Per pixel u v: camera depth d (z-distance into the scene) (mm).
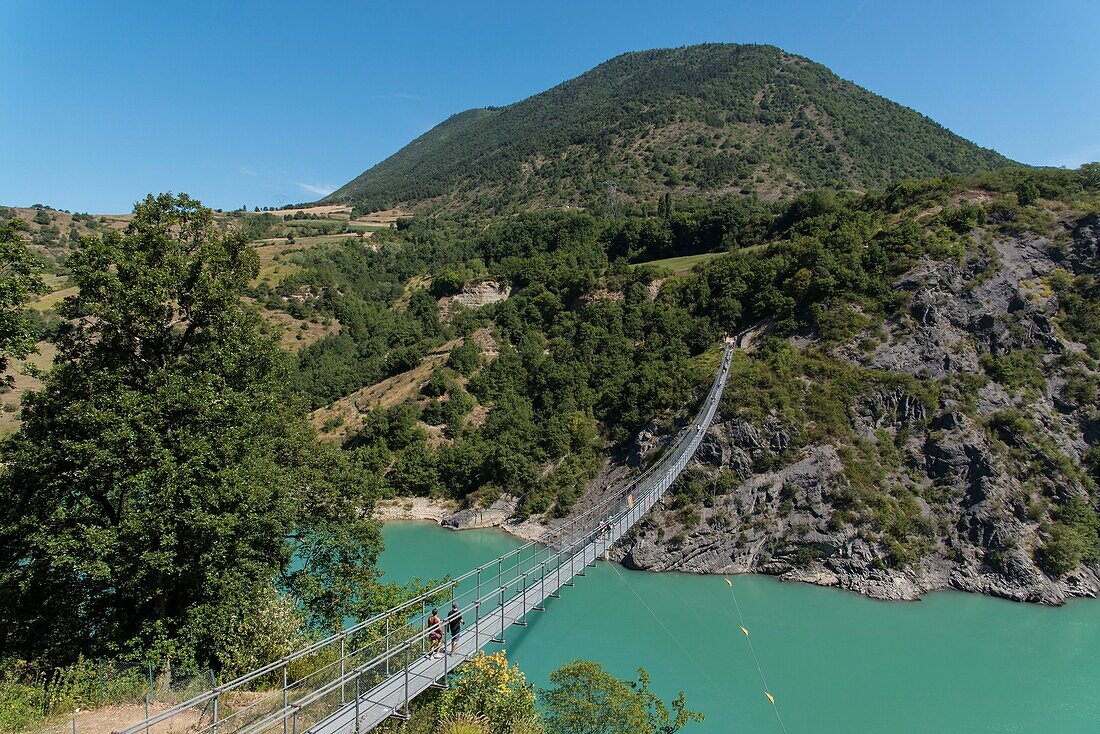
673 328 81438
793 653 41000
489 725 18062
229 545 22484
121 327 23172
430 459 80000
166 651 20359
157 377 22844
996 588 49625
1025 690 37000
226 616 21641
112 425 21250
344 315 121688
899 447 57312
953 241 67125
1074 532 51250
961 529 52906
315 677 18953
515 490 72750
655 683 37156
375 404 91438
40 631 21406
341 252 148375
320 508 29188
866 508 53375
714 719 33812
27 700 16016
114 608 22766
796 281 71625
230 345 25656
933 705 35438
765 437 58375
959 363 60344
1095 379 59125
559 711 22078
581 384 81375
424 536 68688
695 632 43812
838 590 50938
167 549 21359
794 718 34031
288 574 28625
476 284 117188
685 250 114750
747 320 77125
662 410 68875
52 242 138125
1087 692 36938
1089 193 71688
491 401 86562
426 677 19828
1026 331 62031
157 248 24875
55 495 22094
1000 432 56781
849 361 62281
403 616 26531
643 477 51750
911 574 50469
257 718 16484
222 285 25375
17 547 21812
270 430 28547
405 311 121312
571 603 48281
